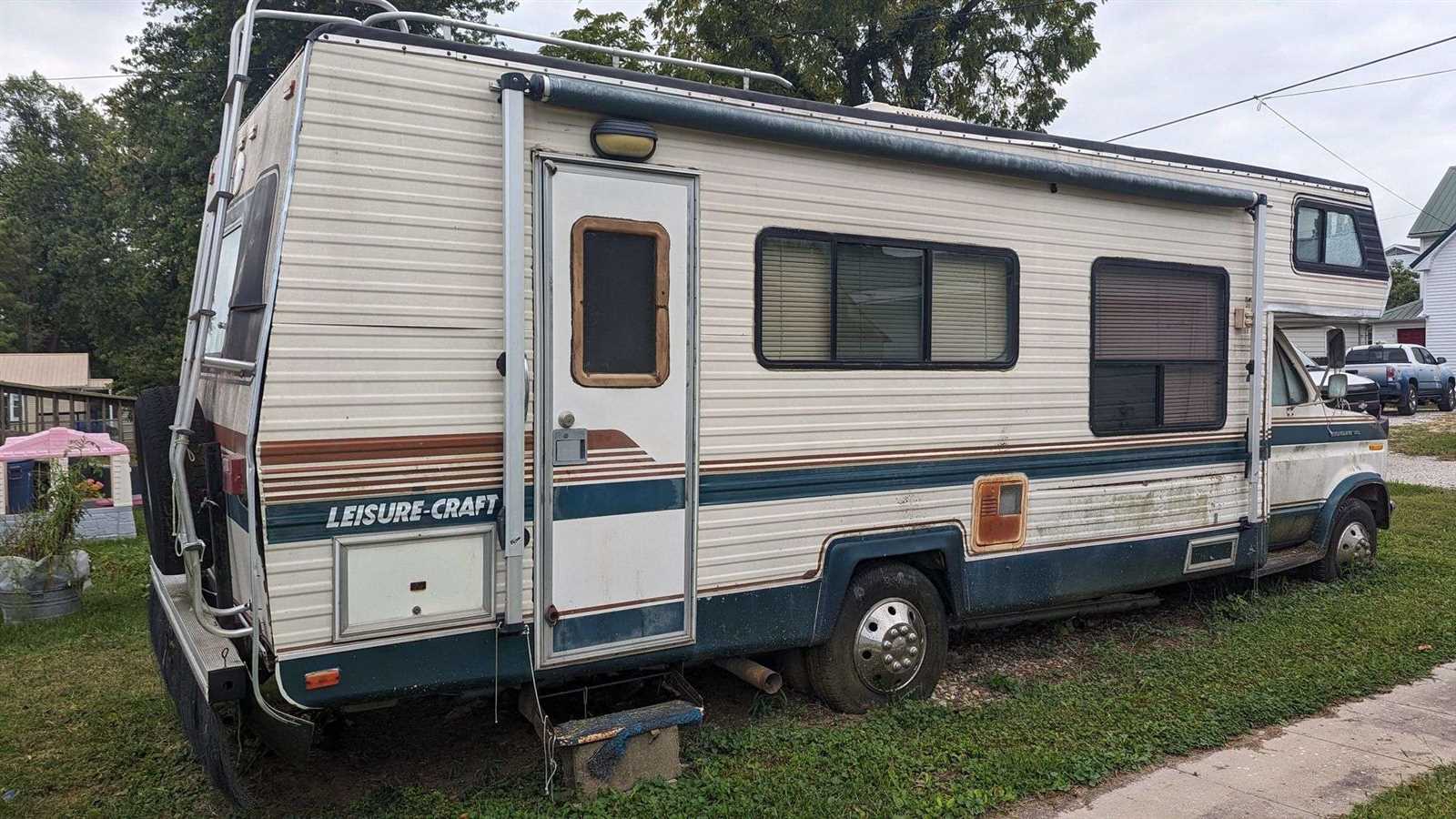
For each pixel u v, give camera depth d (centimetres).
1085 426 539
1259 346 617
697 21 1552
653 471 396
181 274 1781
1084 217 534
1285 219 639
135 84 1792
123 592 718
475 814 365
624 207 386
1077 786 398
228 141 346
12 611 645
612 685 417
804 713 473
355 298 332
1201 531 595
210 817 375
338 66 330
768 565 432
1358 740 446
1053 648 584
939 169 478
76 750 437
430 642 350
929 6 1538
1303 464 691
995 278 503
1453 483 1340
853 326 455
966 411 491
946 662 557
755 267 423
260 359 317
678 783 387
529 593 367
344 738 450
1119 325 554
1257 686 503
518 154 355
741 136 415
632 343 389
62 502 660
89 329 3431
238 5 1406
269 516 320
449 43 350
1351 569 726
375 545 337
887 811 367
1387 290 711
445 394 348
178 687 377
